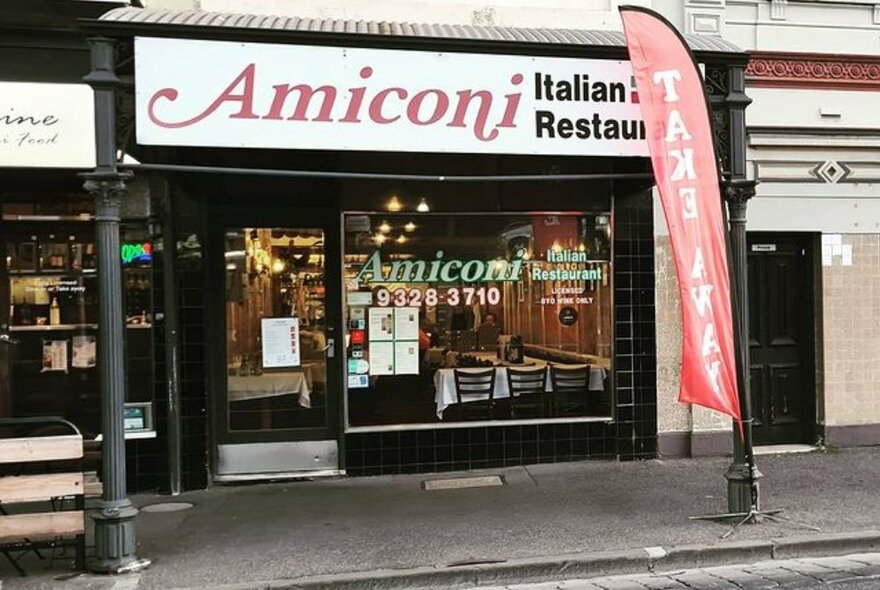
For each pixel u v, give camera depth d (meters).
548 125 5.79
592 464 8.02
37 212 7.50
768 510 6.26
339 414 7.79
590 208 8.18
